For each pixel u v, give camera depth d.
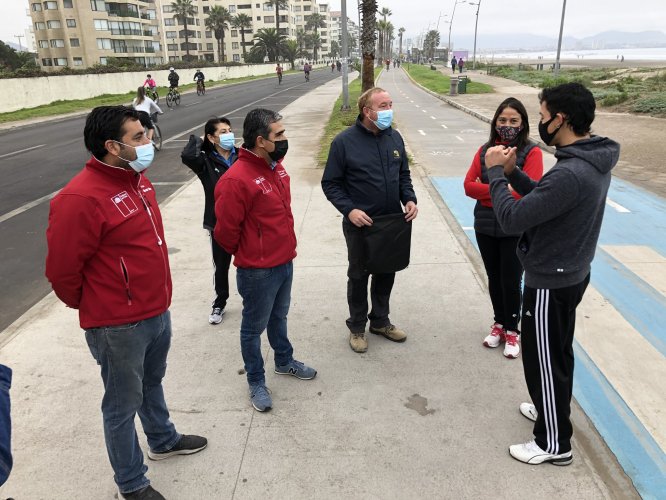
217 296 4.27
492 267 3.75
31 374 3.60
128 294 2.26
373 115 3.36
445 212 7.27
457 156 11.68
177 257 5.84
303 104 25.16
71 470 2.75
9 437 1.64
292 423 3.08
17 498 2.57
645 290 4.73
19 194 9.30
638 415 3.07
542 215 2.29
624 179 9.15
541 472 2.66
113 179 2.18
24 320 4.44
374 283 3.92
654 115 17.45
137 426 3.12
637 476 2.63
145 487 2.52
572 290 2.47
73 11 69.12
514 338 3.71
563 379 2.58
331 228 6.63
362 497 2.53
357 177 3.50
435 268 5.27
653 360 3.62
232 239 2.99
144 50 78.75
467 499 2.50
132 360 2.35
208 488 2.62
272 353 3.90
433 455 2.79
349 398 3.31
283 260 3.11
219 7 96.75
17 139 17.05
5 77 26.42
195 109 24.77
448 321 4.25
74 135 17.53
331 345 3.95
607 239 6.10
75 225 2.07
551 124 2.34
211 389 3.42
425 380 3.48
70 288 2.18
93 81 32.84
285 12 117.50
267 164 3.00
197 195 8.59
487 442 2.88
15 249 6.51
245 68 67.56
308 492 2.57
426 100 26.98
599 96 22.38
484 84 34.88
